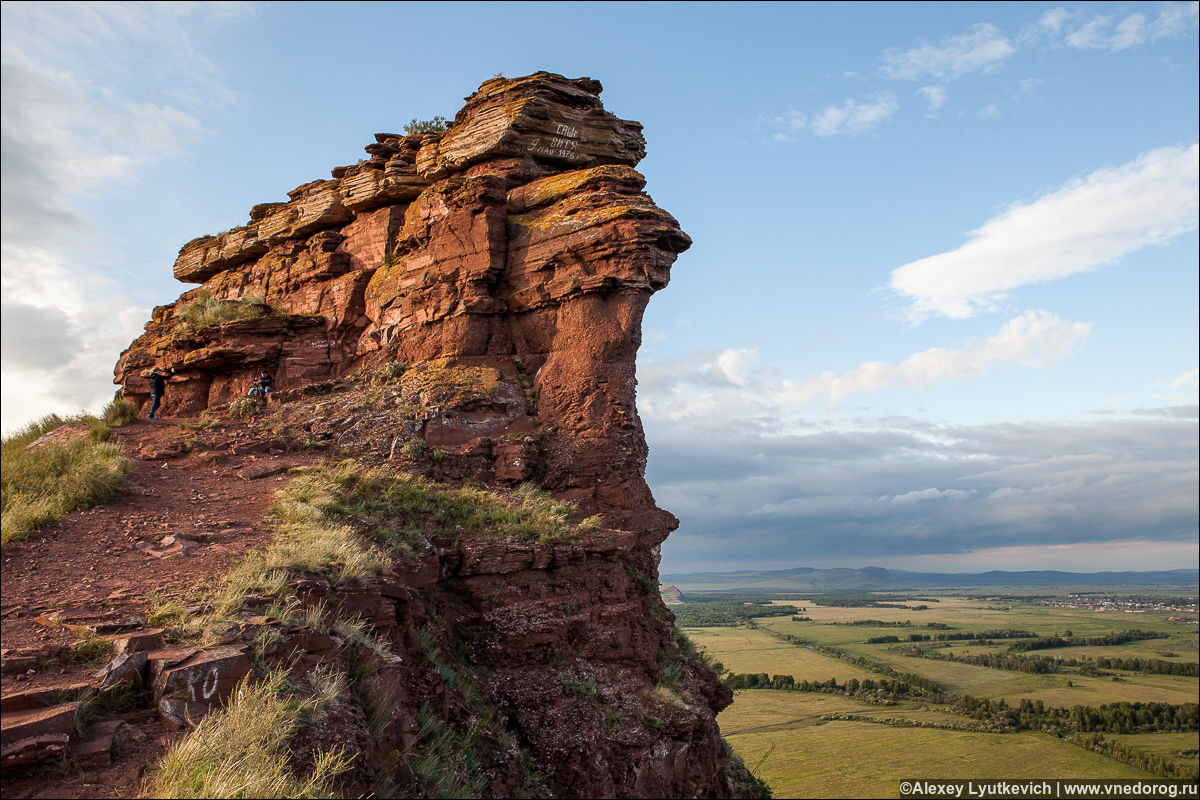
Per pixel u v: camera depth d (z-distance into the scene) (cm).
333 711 927
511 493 2017
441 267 2455
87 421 2430
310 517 1503
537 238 2347
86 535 1367
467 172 2652
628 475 2139
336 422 2181
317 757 837
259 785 706
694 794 1791
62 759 719
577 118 2620
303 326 2775
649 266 2200
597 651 1755
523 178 2545
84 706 799
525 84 2573
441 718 1321
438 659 1462
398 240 2691
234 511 1578
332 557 1289
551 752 1507
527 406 2245
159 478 1797
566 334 2261
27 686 816
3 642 907
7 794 671
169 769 714
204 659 888
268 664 941
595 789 1523
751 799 2311
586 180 2344
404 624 1349
